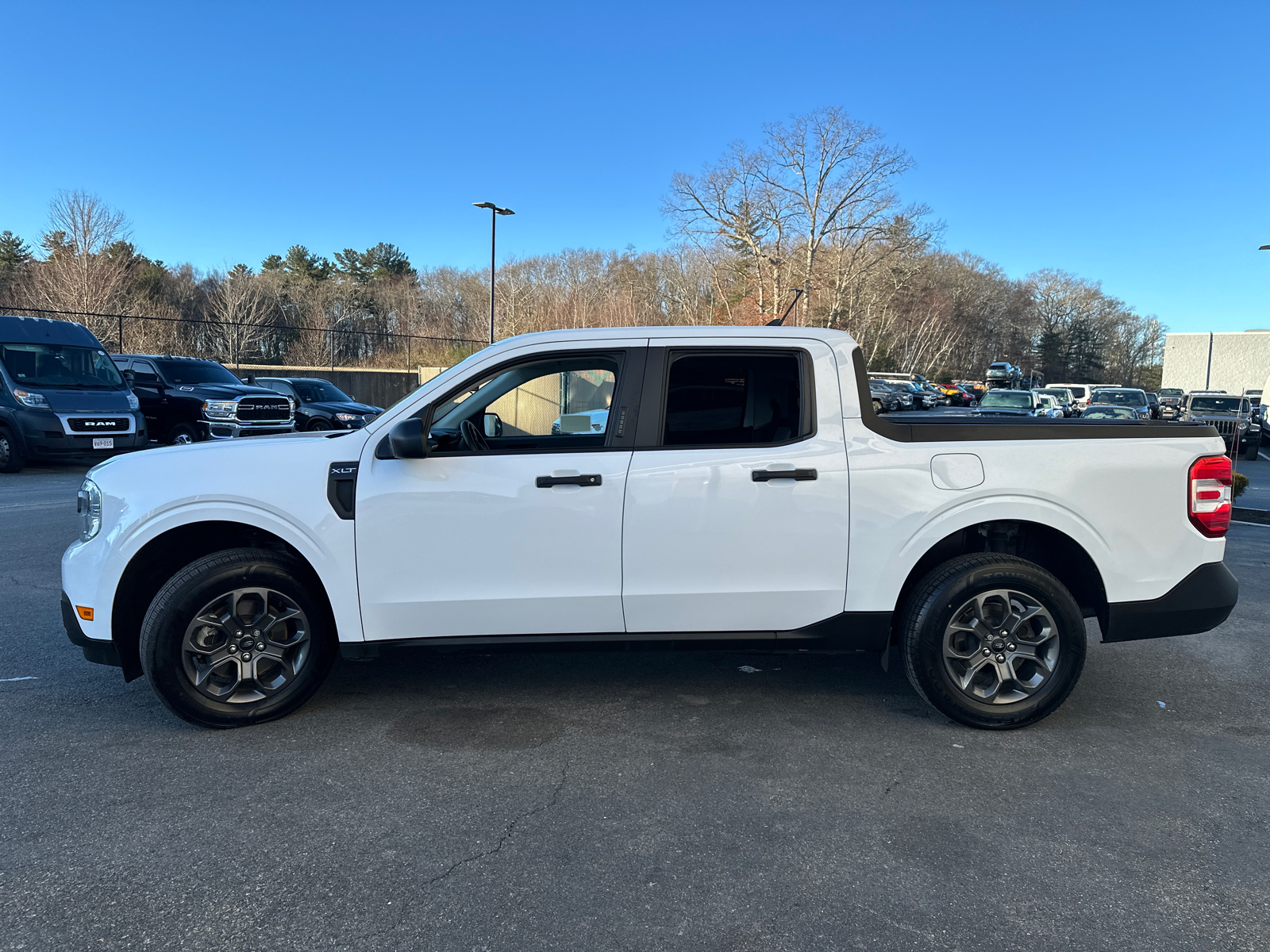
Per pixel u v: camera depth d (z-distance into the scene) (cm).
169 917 240
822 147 4759
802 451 367
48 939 229
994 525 389
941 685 368
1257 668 475
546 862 270
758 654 488
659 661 474
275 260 7600
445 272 6850
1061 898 252
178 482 361
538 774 333
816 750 358
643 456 366
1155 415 2808
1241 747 365
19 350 1366
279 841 281
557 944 229
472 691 425
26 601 588
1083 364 10269
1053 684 371
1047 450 373
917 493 367
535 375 400
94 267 3897
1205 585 383
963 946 229
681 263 6047
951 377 8062
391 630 367
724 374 375
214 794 314
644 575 366
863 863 271
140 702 406
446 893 253
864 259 5278
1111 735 377
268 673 380
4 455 1345
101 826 290
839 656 486
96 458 1570
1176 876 265
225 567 358
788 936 233
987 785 327
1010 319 9800
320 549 361
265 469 365
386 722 384
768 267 5134
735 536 365
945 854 277
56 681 433
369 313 6506
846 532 368
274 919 239
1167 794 321
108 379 1447
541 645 370
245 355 4453
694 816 300
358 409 1975
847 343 378
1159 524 379
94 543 363
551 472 362
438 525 361
